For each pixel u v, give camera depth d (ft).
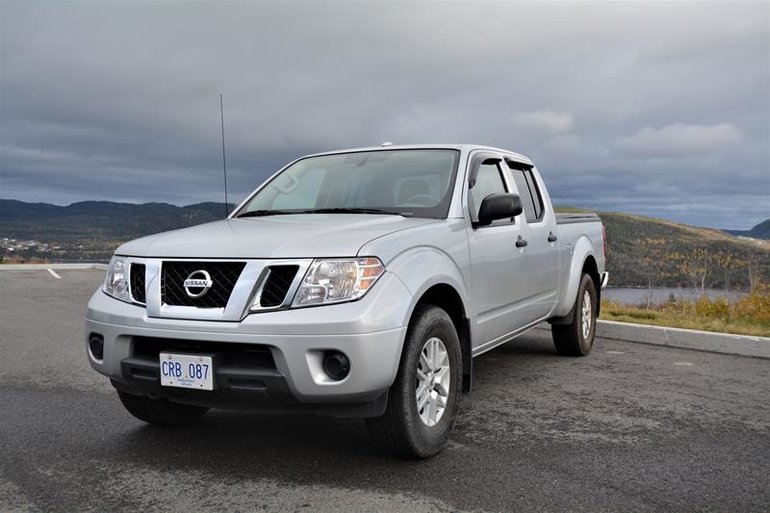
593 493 10.00
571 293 20.12
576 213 22.02
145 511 9.38
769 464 11.37
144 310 11.06
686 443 12.53
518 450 12.09
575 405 15.44
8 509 9.44
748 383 17.81
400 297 10.60
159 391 11.05
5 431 13.35
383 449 11.30
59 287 50.34
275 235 11.20
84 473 10.93
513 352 22.62
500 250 14.97
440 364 11.97
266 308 10.18
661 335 24.58
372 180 14.96
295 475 10.80
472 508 9.43
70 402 15.67
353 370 9.95
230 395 10.39
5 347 23.50
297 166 16.79
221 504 9.62
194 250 11.03
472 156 15.44
